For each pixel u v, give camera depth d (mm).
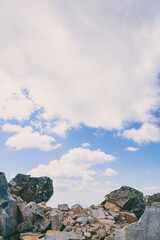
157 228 7914
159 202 13867
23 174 17922
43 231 9070
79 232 8922
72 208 13680
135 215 12742
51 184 18219
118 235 7980
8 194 9102
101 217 11953
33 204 11484
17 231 8703
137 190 15250
